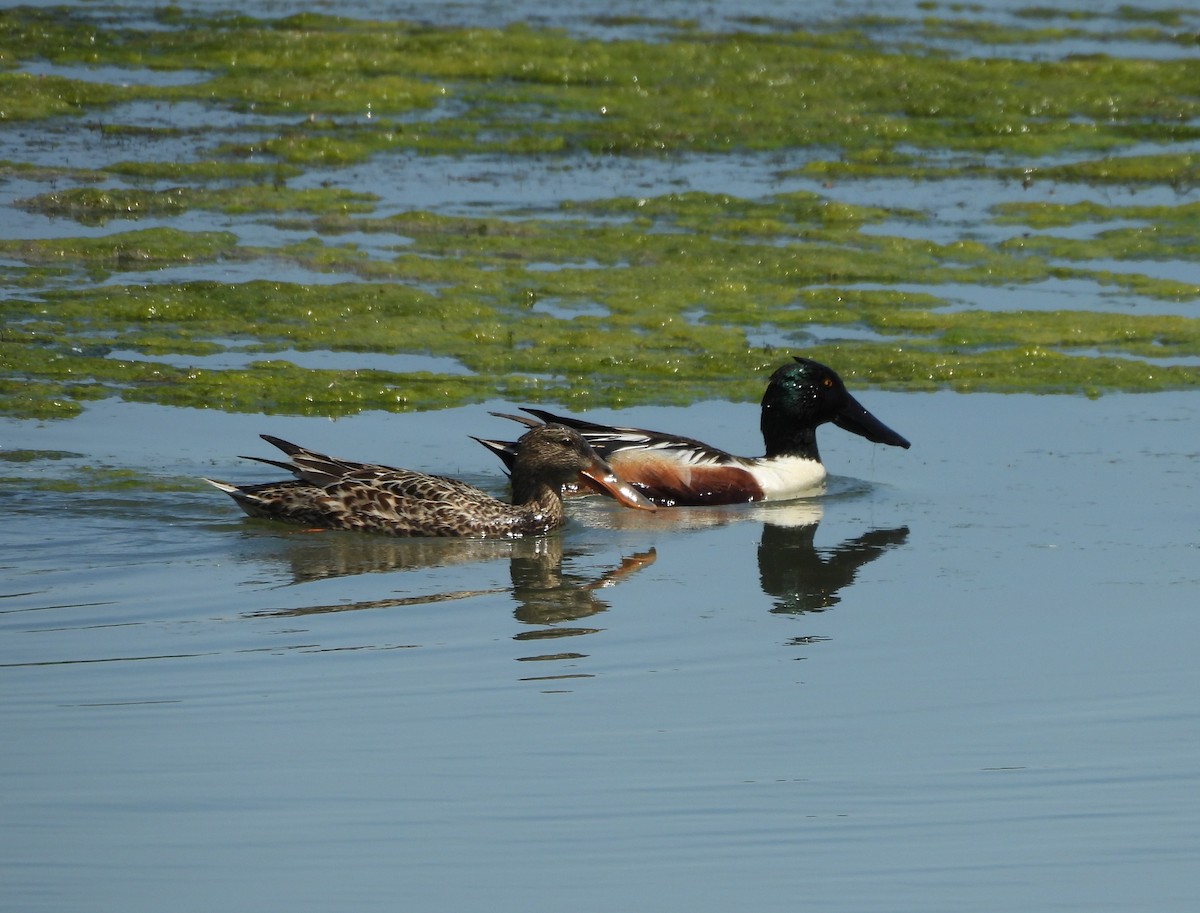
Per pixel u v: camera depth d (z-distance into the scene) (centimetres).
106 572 1396
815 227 2648
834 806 977
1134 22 4384
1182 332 2200
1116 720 1108
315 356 2022
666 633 1284
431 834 934
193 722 1088
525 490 1594
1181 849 924
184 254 2362
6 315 2081
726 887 873
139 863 894
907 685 1172
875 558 1483
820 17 4291
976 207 2814
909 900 866
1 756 1028
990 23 4312
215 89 3312
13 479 1600
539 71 3522
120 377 1917
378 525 1545
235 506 1574
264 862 897
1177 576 1408
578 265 2411
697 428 1855
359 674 1180
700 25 4109
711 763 1034
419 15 4084
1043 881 888
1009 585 1396
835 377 1741
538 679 1177
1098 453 1777
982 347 2139
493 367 2017
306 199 2678
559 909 848
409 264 2366
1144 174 3044
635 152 3112
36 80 3228
